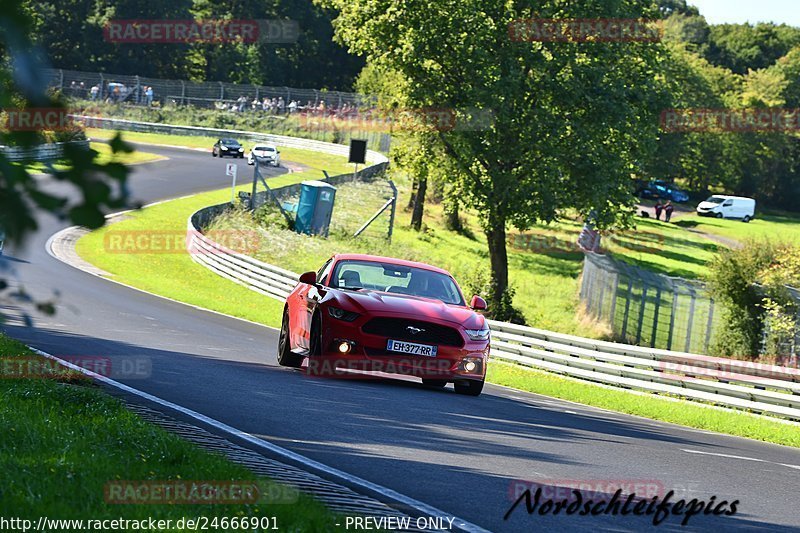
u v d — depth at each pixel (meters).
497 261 73.69
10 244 5.24
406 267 24.84
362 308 22.41
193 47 185.62
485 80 67.38
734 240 149.38
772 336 53.47
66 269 53.97
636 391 36.75
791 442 25.41
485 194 70.06
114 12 174.12
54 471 9.42
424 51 69.25
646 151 72.19
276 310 53.91
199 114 154.75
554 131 67.06
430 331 22.44
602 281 71.81
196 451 11.50
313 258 73.75
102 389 17.48
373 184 118.31
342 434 15.25
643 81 71.38
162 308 43.12
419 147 72.12
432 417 18.25
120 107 149.75
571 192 70.31
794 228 176.62
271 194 84.62
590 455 15.91
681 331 65.88
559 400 29.09
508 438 16.78
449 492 11.68
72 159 5.25
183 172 111.38
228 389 19.41
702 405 33.69
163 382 19.62
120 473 9.79
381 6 71.25
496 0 68.44
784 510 12.79
